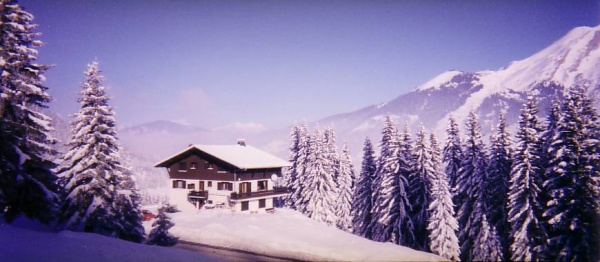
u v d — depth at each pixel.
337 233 44.47
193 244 35.72
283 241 37.00
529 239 35.03
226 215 46.66
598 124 31.86
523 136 37.22
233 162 50.69
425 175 45.19
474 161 43.44
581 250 30.45
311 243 37.41
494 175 42.75
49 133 26.11
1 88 23.75
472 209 43.69
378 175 52.53
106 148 27.69
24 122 24.67
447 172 49.56
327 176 57.41
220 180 52.41
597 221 30.16
